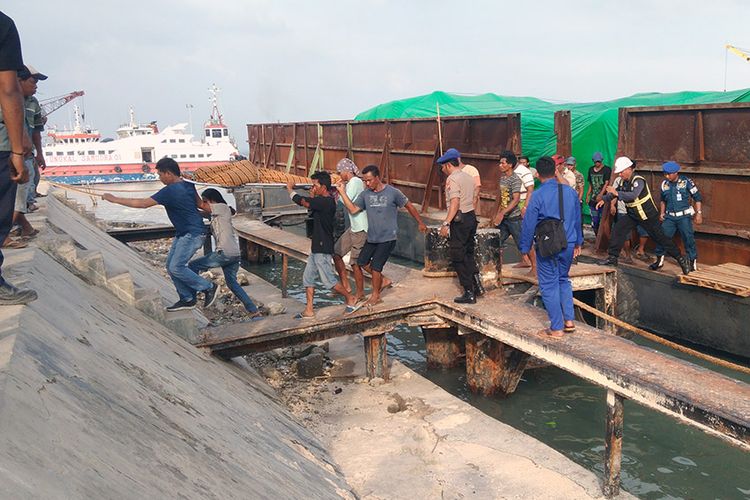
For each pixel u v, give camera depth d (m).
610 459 5.60
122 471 2.71
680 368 5.69
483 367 8.24
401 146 18.12
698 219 9.52
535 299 9.02
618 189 10.00
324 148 23.75
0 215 3.94
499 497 5.49
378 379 8.36
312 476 5.05
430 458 6.16
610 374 5.69
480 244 8.90
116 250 13.16
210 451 3.83
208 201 8.22
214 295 7.66
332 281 8.08
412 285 9.55
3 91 3.73
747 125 9.22
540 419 7.67
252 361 9.10
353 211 8.30
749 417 4.60
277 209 21.23
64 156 55.03
